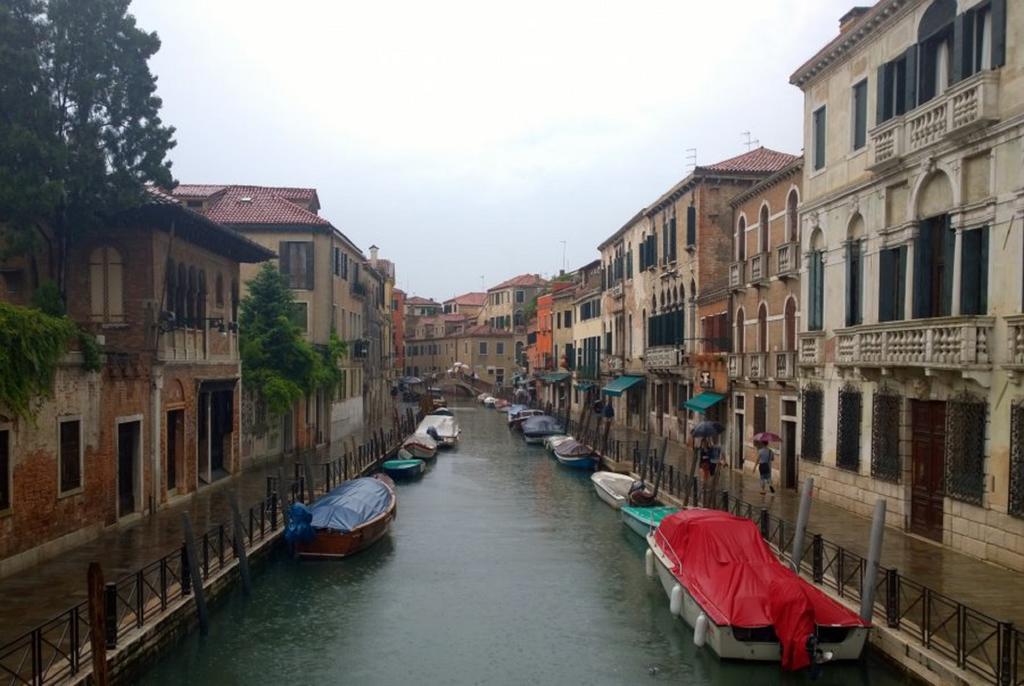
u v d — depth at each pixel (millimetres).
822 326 19562
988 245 13383
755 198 24594
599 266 53906
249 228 33750
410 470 29812
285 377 28359
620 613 14250
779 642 10922
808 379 20062
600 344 48125
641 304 38438
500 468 32938
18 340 12281
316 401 33781
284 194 37156
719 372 27312
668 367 32531
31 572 13109
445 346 95188
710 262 29688
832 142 18891
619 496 23062
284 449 30406
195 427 21000
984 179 13555
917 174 15219
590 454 32250
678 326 32375
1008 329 12844
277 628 13414
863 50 17453
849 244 17953
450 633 13258
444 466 33625
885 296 16453
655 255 35781
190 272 21203
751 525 13281
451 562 17578
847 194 17953
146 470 18000
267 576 16266
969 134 13648
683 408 30891
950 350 13781
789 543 15078
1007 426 12898
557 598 15109
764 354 23047
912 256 15367
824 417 19266
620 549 18812
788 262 21266
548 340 66438
